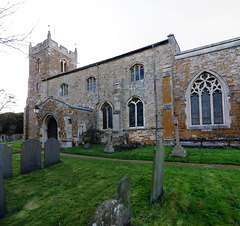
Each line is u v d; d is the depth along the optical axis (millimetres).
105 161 7430
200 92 10781
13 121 32375
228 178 4547
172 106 11180
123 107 14141
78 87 17531
